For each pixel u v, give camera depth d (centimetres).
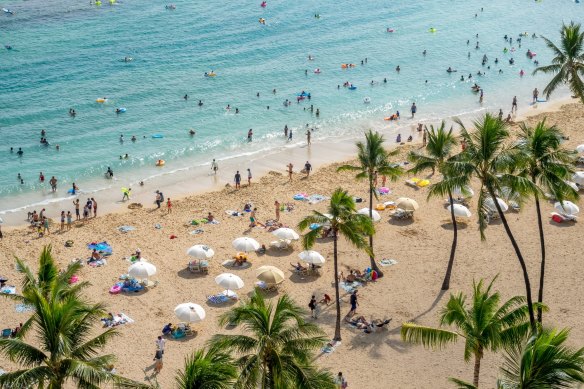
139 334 4025
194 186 6681
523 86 10038
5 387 2316
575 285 4450
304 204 6019
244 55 11062
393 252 5019
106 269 4816
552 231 5256
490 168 3581
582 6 15138
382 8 14612
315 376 2608
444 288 4472
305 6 14512
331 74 10344
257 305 2675
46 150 7450
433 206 5834
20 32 11519
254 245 4894
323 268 4831
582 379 2084
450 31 12938
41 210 6069
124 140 7781
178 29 12319
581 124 8044
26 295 2747
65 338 2441
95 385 2675
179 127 8212
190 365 2312
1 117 8225
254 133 8106
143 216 5869
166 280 4681
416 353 3800
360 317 4125
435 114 8900
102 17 12812
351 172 6831
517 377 2242
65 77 9638
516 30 13100
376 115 8806
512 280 4550
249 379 2458
